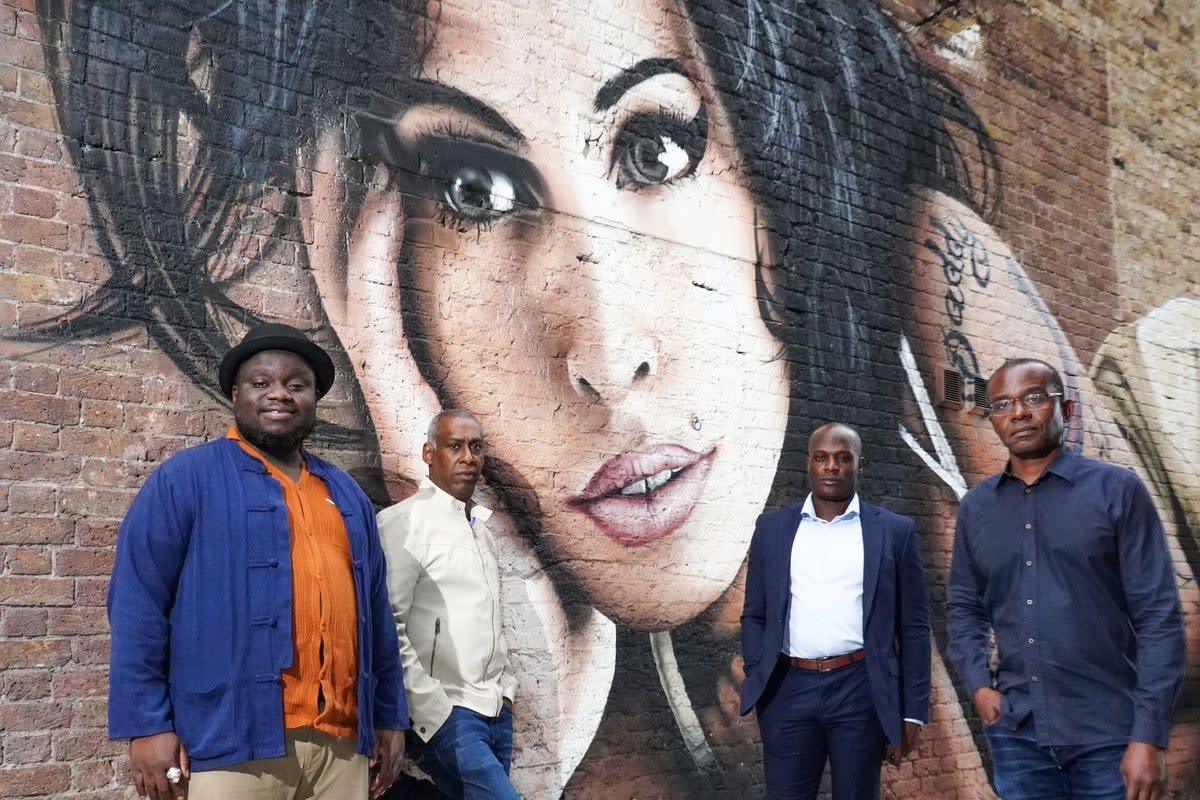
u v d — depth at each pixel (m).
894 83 6.74
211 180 4.00
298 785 2.83
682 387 5.37
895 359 6.44
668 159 5.48
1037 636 3.40
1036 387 3.52
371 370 4.32
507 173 4.85
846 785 4.10
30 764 3.40
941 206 6.91
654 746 5.00
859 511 4.32
